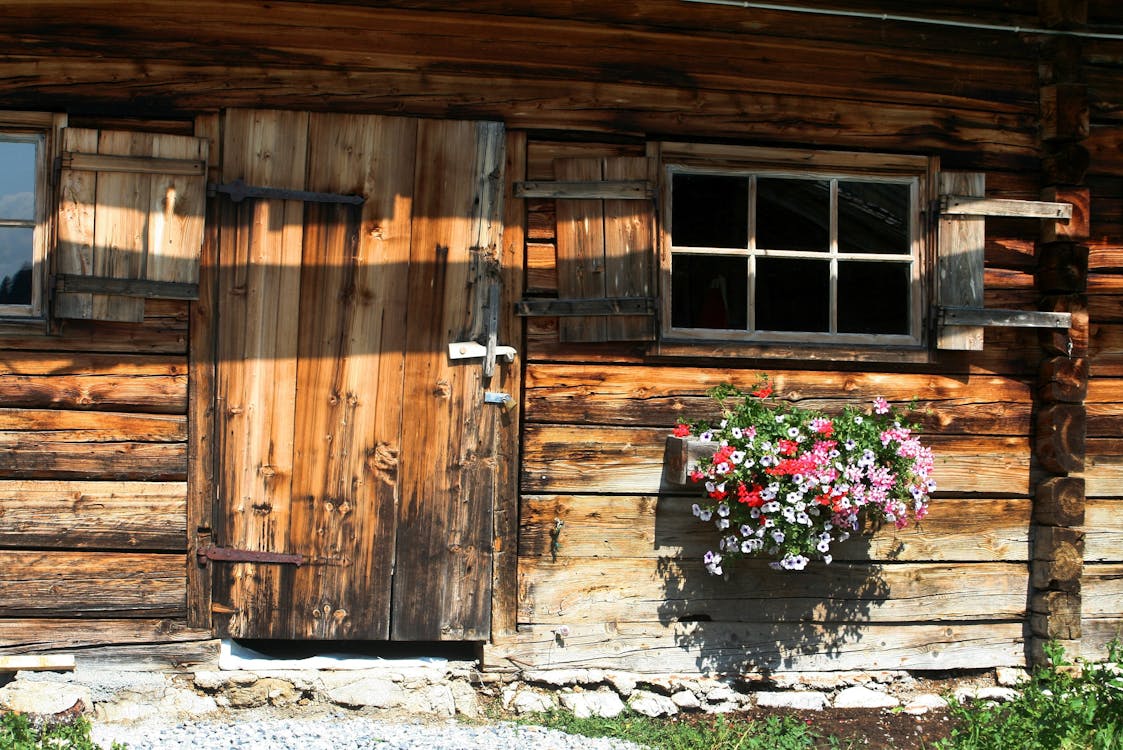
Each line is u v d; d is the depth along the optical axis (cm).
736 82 517
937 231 529
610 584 506
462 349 489
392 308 485
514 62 499
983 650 538
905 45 530
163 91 475
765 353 514
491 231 491
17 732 428
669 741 471
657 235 509
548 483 502
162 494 477
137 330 474
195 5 477
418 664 495
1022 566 542
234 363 477
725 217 524
